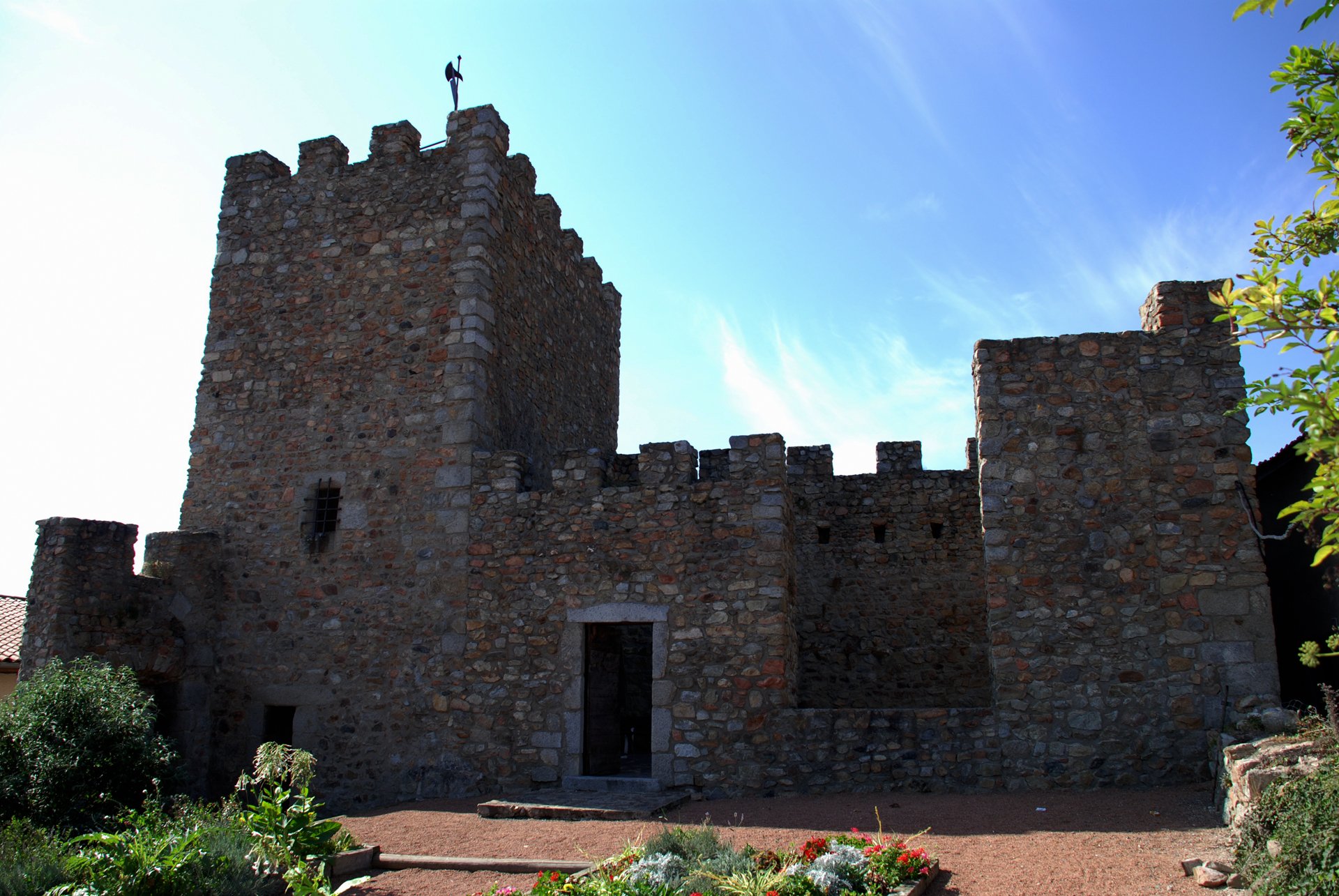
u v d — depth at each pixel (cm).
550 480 1459
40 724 970
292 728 1266
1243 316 421
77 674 1028
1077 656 975
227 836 753
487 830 903
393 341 1301
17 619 1677
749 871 640
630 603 1116
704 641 1081
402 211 1346
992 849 720
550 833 880
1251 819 638
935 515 1422
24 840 781
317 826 753
